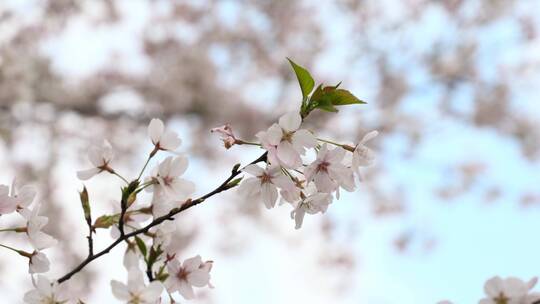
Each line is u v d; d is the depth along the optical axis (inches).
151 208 75.9
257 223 499.5
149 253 71.9
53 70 414.3
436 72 502.6
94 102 427.8
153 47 441.7
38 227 75.0
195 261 74.2
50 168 427.5
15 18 413.4
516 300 61.3
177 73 424.5
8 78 370.3
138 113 434.0
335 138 470.0
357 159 72.8
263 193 72.0
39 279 71.4
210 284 74.1
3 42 379.9
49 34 428.1
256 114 420.8
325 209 73.4
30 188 76.4
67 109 420.2
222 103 420.8
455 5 501.7
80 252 406.9
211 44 468.8
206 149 452.4
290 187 70.9
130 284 68.2
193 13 461.1
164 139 76.5
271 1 471.8
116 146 440.5
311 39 488.7
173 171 74.9
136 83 432.1
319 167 70.8
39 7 421.4
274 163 67.4
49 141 428.5
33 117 408.5
